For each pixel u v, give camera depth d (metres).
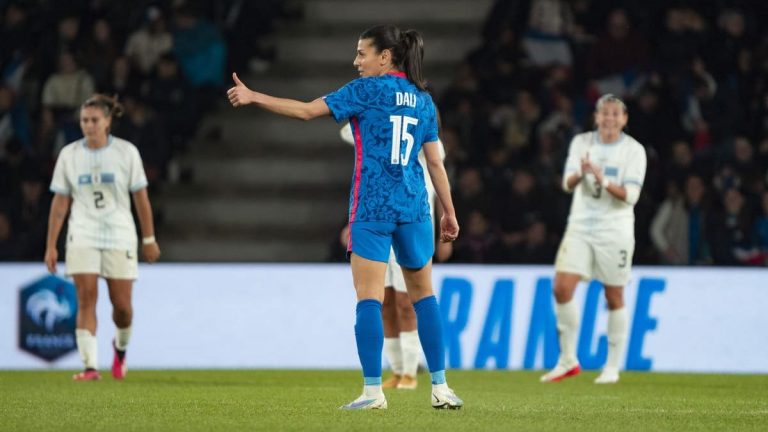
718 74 53.09
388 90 20.67
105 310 39.81
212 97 56.16
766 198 48.12
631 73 53.62
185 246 51.62
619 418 21.50
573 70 54.06
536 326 40.19
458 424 19.33
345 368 40.28
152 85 54.47
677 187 47.78
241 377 35.34
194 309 40.50
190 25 56.28
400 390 29.50
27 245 48.81
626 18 54.06
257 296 40.66
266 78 57.91
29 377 34.44
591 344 40.06
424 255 21.03
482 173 49.12
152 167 52.28
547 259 45.94
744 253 47.19
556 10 55.31
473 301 40.22
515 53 54.16
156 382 32.44
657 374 38.75
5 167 51.28
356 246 20.62
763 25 54.47
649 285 40.47
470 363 40.09
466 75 53.59
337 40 59.41
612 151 34.53
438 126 21.61
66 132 52.34
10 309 39.56
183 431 18.34
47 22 56.06
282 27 60.25
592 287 40.12
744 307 40.38
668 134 51.03
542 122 51.19
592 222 34.69
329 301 40.62
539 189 47.97
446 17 60.41
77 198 32.53
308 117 20.19
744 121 52.03
